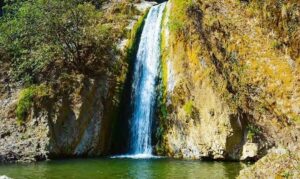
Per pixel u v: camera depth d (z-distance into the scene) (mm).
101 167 25906
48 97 32719
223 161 29359
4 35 37594
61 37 35562
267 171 15023
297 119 29719
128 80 36531
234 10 35375
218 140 29859
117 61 36375
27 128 31906
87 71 35062
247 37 33688
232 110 29797
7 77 35531
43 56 35156
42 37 36062
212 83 31203
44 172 24203
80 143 32750
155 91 35031
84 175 22984
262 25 34094
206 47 32875
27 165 27391
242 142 29688
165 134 33062
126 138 35062
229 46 33125
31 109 32469
